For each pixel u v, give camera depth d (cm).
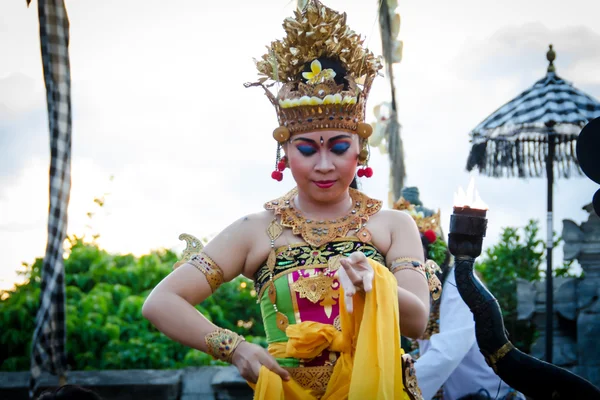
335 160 280
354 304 255
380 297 249
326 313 273
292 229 284
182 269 281
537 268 784
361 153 291
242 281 732
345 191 291
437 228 481
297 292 274
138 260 714
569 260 669
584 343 657
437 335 417
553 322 678
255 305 713
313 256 279
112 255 709
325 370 267
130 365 618
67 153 386
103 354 620
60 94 386
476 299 295
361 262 250
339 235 282
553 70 621
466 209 297
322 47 288
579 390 283
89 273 684
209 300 696
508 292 760
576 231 665
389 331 246
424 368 407
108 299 651
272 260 282
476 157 636
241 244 286
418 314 268
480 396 429
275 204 294
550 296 615
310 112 279
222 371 545
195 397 534
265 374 255
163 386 528
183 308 271
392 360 243
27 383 530
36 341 377
